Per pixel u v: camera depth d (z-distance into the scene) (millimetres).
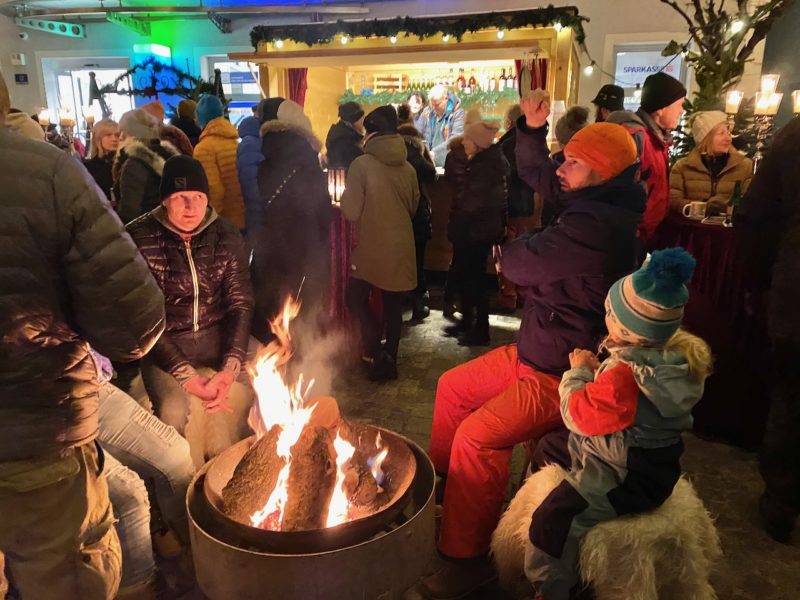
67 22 9586
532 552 1625
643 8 7602
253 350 2477
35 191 1106
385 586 1484
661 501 1556
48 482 1234
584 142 1783
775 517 2145
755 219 2275
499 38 5238
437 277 5707
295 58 5609
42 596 1320
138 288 1231
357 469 1687
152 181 2920
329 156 4059
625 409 1493
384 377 3525
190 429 2195
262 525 1600
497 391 2086
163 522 1972
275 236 3416
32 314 1147
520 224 4676
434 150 7012
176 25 9539
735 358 2752
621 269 1820
